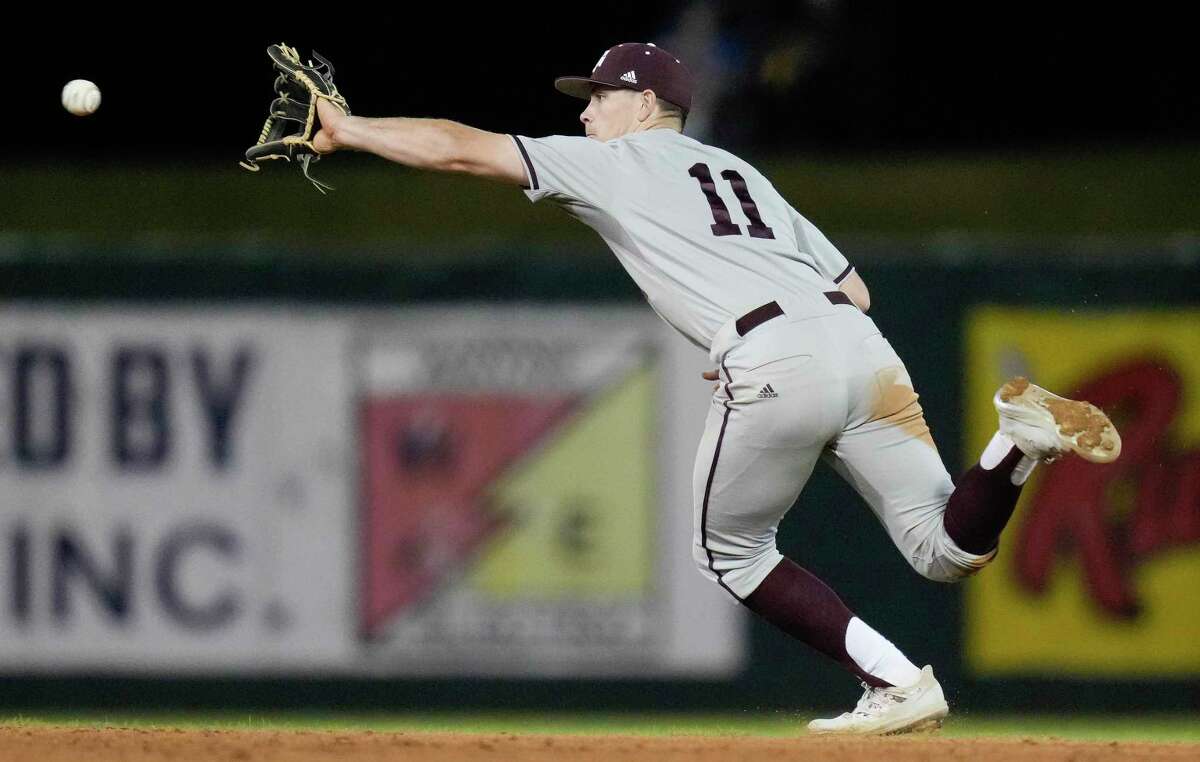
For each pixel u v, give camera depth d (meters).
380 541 31.83
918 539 16.89
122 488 31.78
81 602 31.77
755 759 14.65
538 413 31.80
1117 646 31.50
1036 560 31.62
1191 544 31.56
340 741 15.39
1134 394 31.64
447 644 31.80
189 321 31.86
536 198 16.67
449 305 31.89
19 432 31.72
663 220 16.64
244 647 31.80
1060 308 31.66
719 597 31.61
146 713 31.72
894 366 16.73
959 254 31.67
